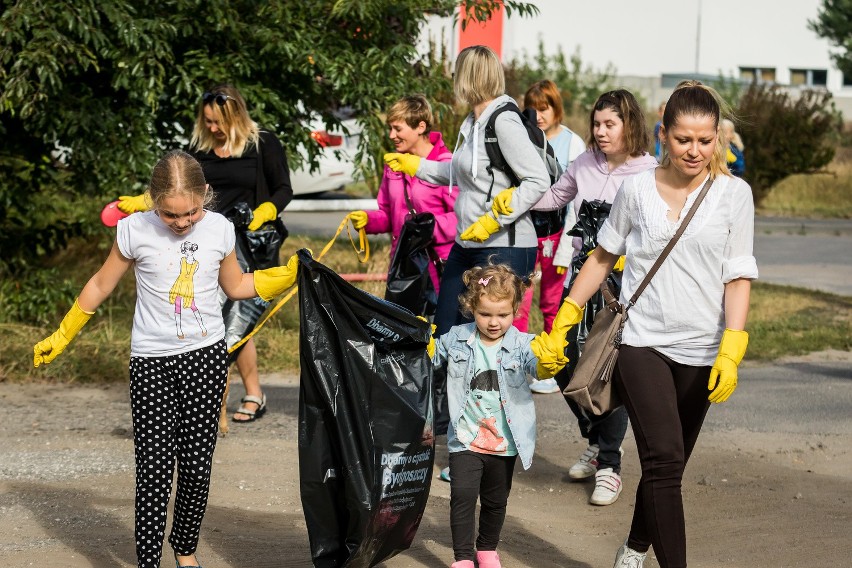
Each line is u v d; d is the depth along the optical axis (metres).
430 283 6.44
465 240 5.82
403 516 4.24
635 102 5.68
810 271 14.62
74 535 4.96
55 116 8.88
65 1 8.44
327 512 4.20
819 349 9.96
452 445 4.54
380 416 4.21
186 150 7.12
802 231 19.27
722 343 3.97
